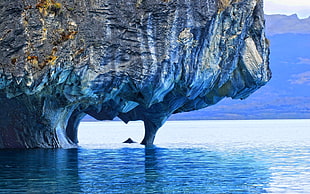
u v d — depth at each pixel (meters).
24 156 64.88
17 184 46.91
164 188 45.91
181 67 67.50
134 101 70.12
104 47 63.09
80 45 62.44
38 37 61.22
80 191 44.16
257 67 75.38
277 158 69.06
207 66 70.25
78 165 58.50
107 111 78.50
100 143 96.44
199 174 53.56
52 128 71.81
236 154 74.06
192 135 136.00
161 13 64.75
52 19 62.16
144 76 64.38
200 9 66.75
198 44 67.50
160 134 142.88
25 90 61.75
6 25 60.97
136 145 88.75
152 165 59.62
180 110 84.56
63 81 63.22
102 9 63.22
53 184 47.00
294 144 97.38
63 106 68.12
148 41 64.50
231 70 74.50
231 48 72.25
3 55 60.69
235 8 70.19
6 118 70.31
